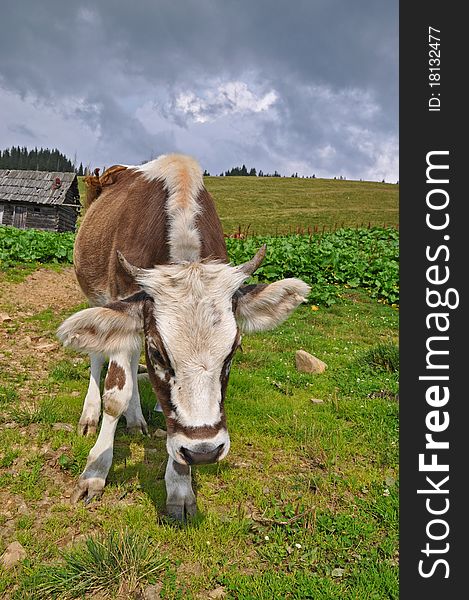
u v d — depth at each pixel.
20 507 3.73
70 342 3.21
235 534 3.60
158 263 3.67
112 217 4.72
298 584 3.15
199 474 4.35
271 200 62.72
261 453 4.83
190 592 3.07
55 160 135.88
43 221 36.03
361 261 14.81
